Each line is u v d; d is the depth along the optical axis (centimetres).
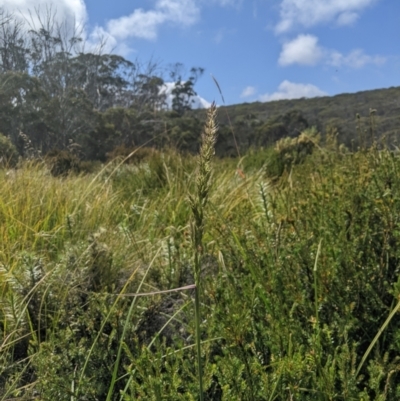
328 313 166
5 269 214
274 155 702
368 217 198
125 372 165
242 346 129
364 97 7300
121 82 3053
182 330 194
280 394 125
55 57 2459
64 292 211
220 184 477
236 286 187
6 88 1652
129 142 2045
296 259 185
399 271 177
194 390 129
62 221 312
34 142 1761
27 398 161
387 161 271
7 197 360
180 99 3200
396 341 141
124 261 265
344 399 121
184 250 248
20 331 193
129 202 476
